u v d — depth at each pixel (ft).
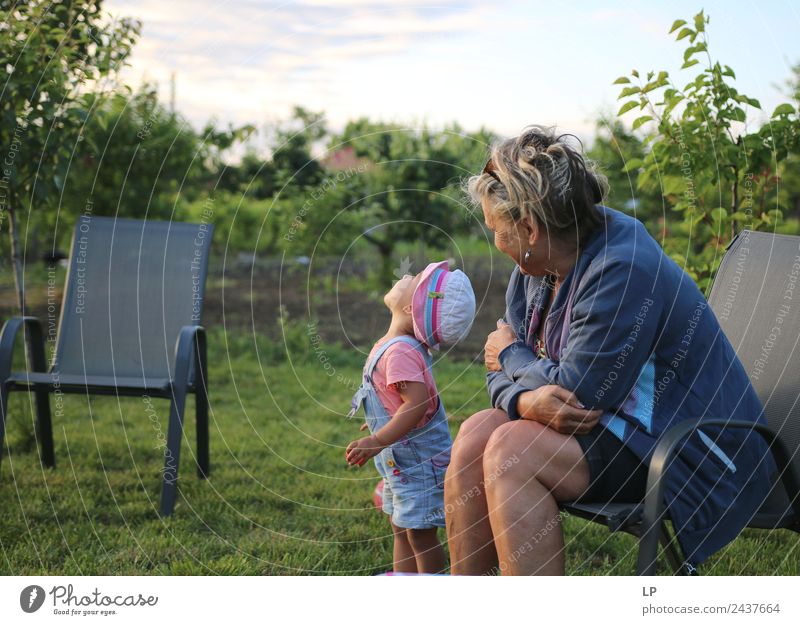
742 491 5.58
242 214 22.33
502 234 5.67
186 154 18.38
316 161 21.33
